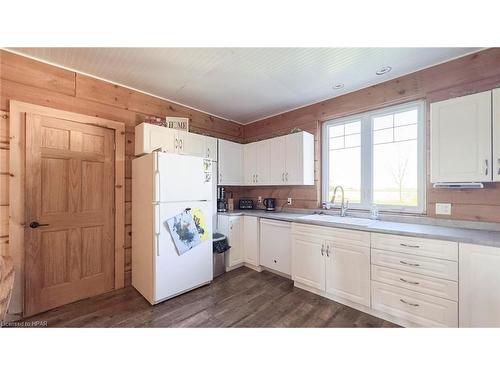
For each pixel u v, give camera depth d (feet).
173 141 9.15
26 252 6.32
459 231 5.69
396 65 7.09
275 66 7.27
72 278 7.18
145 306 6.90
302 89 8.93
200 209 8.20
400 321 5.86
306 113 10.62
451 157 5.75
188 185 7.82
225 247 9.70
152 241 6.98
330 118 9.84
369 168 8.68
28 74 6.50
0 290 4.00
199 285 8.15
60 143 6.97
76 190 7.29
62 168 7.01
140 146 8.36
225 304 7.04
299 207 10.87
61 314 6.46
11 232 6.10
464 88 6.37
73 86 7.30
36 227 6.49
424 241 5.39
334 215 9.42
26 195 6.32
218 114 12.03
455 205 6.46
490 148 5.20
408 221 7.31
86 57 6.65
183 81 8.29
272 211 11.46
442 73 6.79
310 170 10.09
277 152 10.76
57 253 6.89
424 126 7.34
